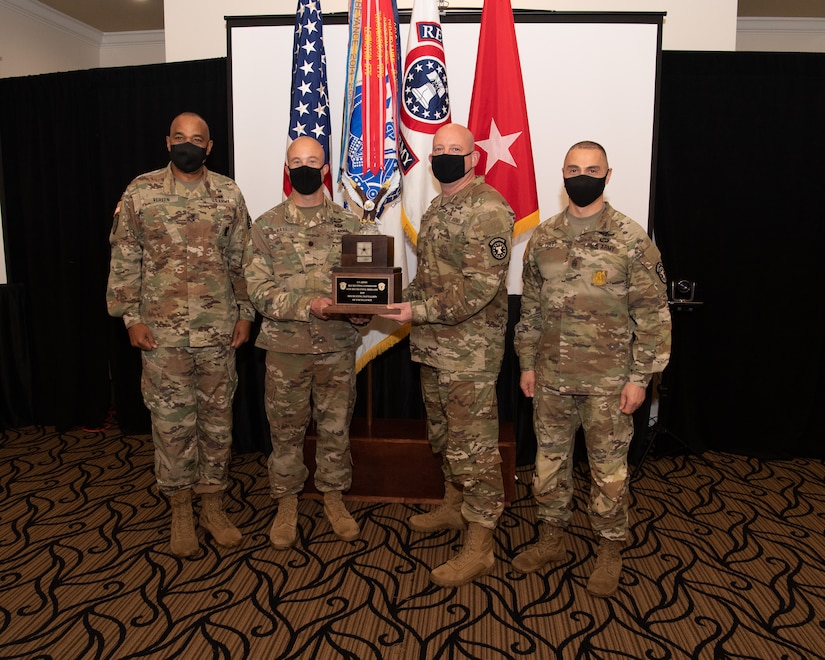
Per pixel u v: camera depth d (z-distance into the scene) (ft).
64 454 11.05
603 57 9.35
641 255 6.19
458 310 6.35
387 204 8.40
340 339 7.43
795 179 10.57
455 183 6.72
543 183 9.66
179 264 7.07
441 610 6.26
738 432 11.22
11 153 12.50
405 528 8.06
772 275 10.80
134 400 12.08
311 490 8.93
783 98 10.41
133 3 14.67
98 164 11.87
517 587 6.72
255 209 9.98
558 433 6.73
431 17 8.16
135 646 5.65
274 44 9.62
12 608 6.24
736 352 11.00
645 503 9.00
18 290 12.64
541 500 6.92
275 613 6.17
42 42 14.98
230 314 7.45
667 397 10.61
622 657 5.57
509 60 8.33
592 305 6.32
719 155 10.52
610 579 6.56
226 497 9.14
